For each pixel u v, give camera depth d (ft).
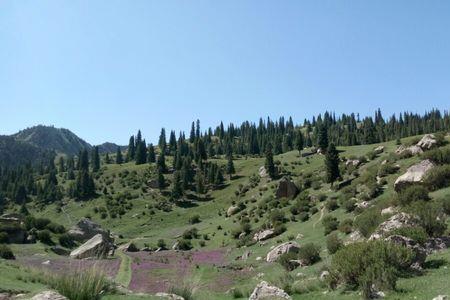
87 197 524.93
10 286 71.72
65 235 273.13
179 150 646.74
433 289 57.47
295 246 160.86
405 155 237.86
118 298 55.16
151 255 236.63
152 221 415.23
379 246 72.28
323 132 491.31
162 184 518.37
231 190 468.75
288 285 87.45
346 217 193.47
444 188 145.89
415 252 73.97
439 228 93.50
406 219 98.89
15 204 562.66
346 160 360.89
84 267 59.06
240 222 310.86
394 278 62.39
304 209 257.75
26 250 221.46
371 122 607.37
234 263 180.65
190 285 84.74
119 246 297.94
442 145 227.20
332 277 74.84
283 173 431.43
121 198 495.41
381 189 202.59
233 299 92.27
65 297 47.78
